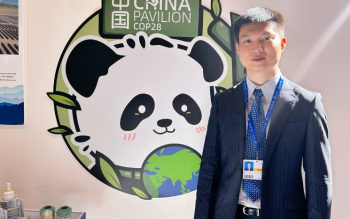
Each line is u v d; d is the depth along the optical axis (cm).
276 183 112
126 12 159
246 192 118
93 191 164
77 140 163
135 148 162
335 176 155
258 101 123
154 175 162
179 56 159
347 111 154
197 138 160
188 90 159
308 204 111
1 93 163
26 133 164
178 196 162
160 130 161
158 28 158
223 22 157
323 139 112
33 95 163
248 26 127
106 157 163
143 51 159
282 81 124
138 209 163
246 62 128
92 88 161
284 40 132
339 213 156
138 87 160
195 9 157
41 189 165
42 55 161
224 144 124
